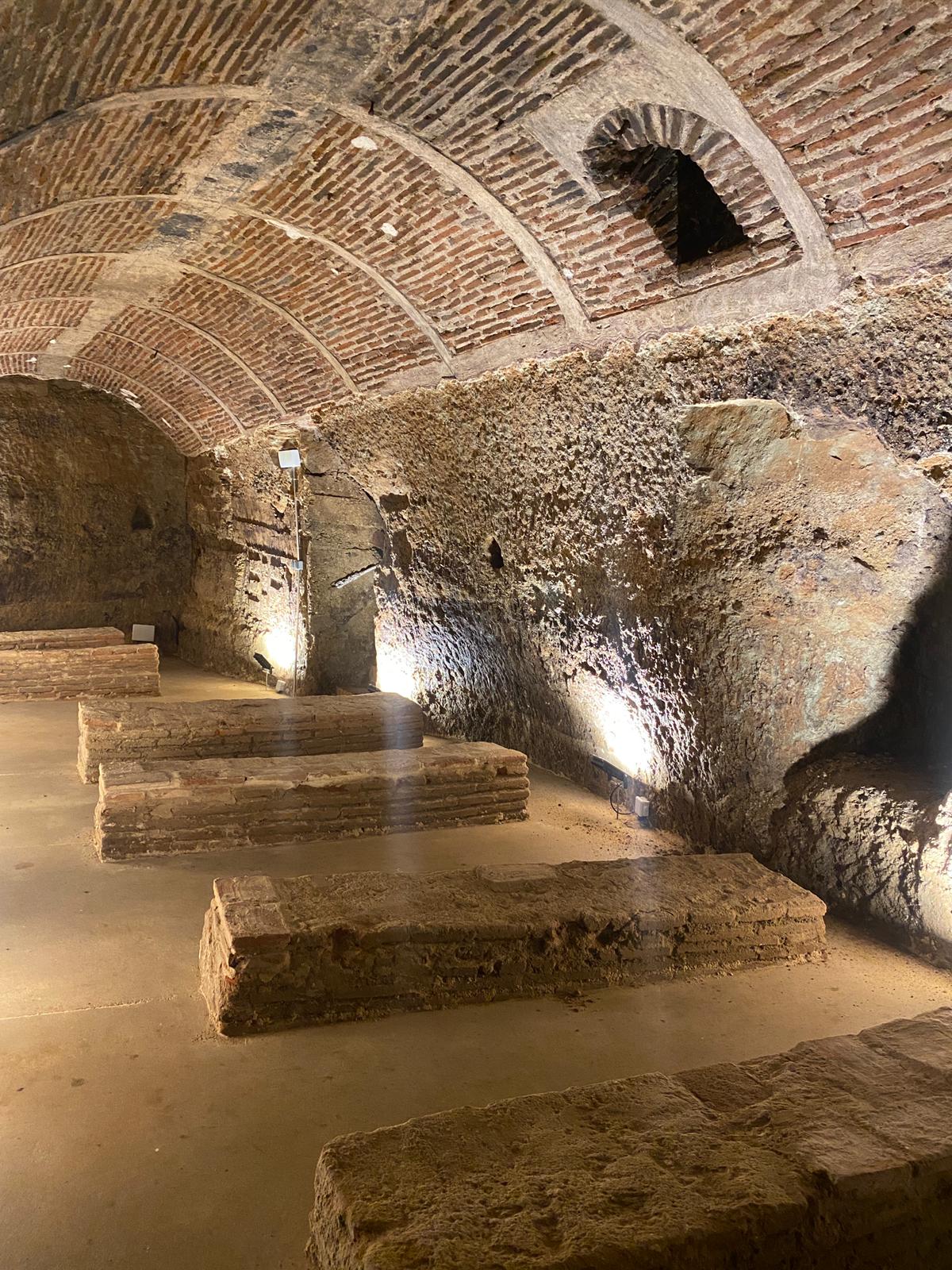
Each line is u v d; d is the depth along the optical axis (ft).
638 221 16.71
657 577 20.53
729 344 16.76
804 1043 9.57
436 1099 10.90
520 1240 6.58
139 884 17.47
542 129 15.85
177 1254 8.52
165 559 47.88
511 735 28.40
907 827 15.79
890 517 17.40
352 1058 11.75
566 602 24.02
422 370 24.99
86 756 23.88
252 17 14.10
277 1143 10.08
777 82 12.56
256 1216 9.01
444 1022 12.67
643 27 12.76
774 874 15.74
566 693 25.17
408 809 20.93
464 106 16.03
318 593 36.45
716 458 18.51
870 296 14.07
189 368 35.68
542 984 13.55
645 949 14.01
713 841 19.95
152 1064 11.55
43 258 25.20
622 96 14.40
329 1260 7.18
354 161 18.93
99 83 15.43
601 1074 11.49
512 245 19.19
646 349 18.35
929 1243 7.50
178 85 15.97
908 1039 9.64
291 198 21.20
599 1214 6.87
